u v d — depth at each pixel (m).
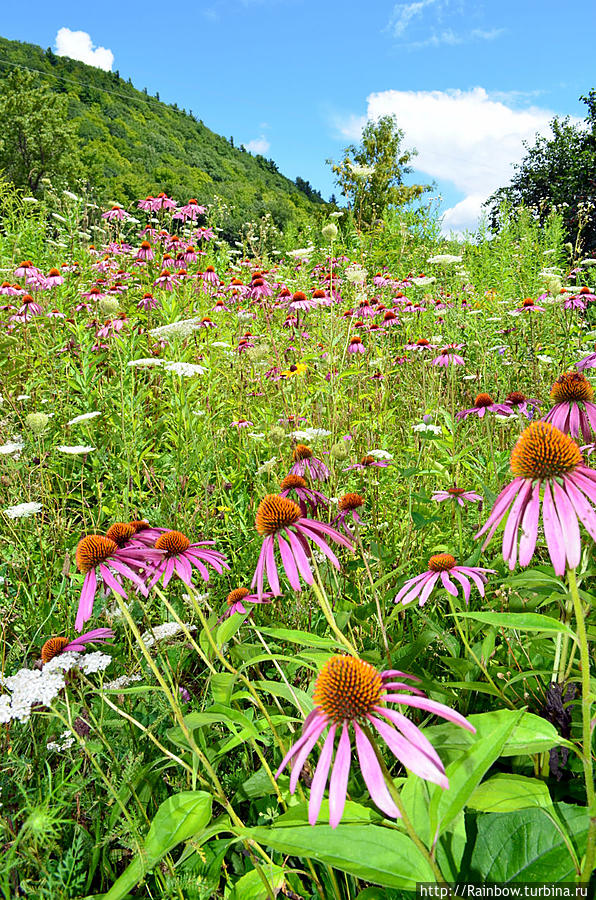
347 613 2.65
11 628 3.19
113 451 4.60
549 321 7.26
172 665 2.78
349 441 4.21
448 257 7.34
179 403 4.49
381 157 31.88
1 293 6.82
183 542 2.20
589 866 1.44
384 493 4.11
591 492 1.47
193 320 4.73
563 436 1.55
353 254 11.05
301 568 1.91
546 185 27.16
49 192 10.37
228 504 4.11
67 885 1.70
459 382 6.55
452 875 1.55
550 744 1.46
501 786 1.64
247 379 6.12
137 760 2.15
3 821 1.87
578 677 2.04
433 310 8.22
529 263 10.65
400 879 1.38
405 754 1.17
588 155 25.56
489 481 3.93
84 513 4.22
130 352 4.95
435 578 2.29
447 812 1.39
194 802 1.79
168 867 1.96
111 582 1.98
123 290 7.79
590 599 2.01
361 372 4.80
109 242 9.93
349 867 1.42
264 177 154.88
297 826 1.57
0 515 3.89
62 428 4.85
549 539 1.44
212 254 9.34
